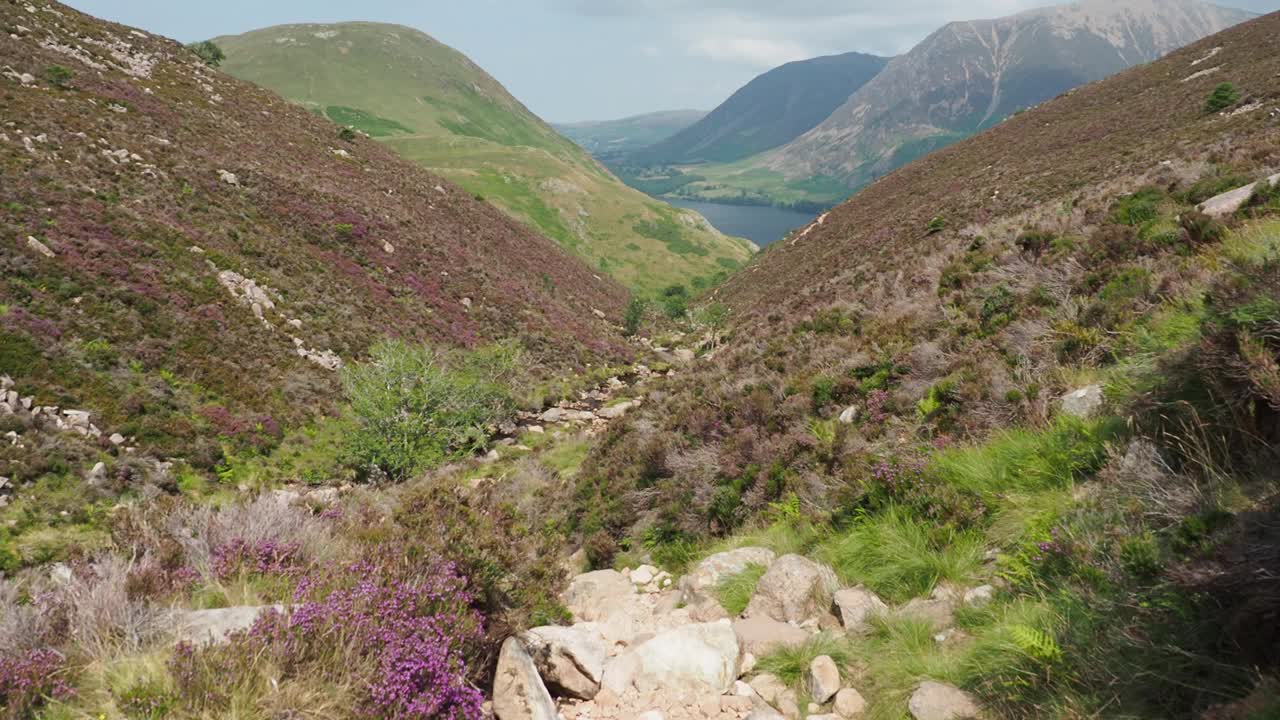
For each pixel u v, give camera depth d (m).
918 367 8.18
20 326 22.41
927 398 7.11
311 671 2.94
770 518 6.88
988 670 3.22
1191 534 2.97
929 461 5.62
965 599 4.00
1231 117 35.94
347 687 2.93
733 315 59.22
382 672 3.07
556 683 3.92
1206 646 2.62
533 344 48.22
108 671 2.96
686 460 8.82
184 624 3.44
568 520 10.09
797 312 23.50
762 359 13.01
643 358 53.94
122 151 38.34
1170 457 3.89
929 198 57.91
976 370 6.94
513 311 52.28
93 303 25.78
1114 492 3.88
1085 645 3.00
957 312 9.48
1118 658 2.83
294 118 71.62
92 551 4.65
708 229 181.75
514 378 37.09
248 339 30.20
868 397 7.95
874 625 4.09
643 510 8.77
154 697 2.71
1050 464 4.75
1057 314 7.27
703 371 14.87
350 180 62.38
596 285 93.06
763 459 7.86
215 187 41.50
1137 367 4.77
